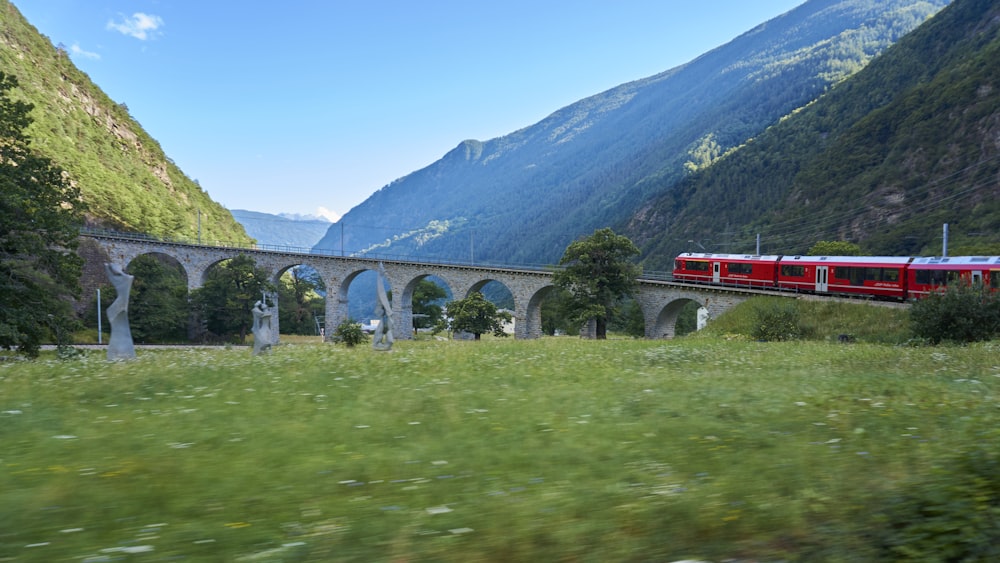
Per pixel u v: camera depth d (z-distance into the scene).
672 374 13.05
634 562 3.23
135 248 90.38
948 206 100.38
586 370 13.63
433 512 3.82
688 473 4.85
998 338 25.66
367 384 10.51
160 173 166.50
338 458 5.32
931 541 3.47
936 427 6.39
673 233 181.50
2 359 24.17
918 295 38.03
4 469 4.73
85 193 108.69
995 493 4.03
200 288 77.31
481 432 6.52
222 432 6.32
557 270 56.94
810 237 122.44
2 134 26.67
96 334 70.44
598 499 4.14
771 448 5.66
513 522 3.70
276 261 85.81
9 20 147.50
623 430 6.56
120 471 4.76
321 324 105.31
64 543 3.33
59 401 8.35
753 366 15.41
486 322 64.31
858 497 4.14
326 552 3.23
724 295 48.94
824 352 20.72
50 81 144.75
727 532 3.63
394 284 77.75
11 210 25.52
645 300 56.31
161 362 15.65
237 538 3.43
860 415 7.25
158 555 3.17
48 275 28.30
